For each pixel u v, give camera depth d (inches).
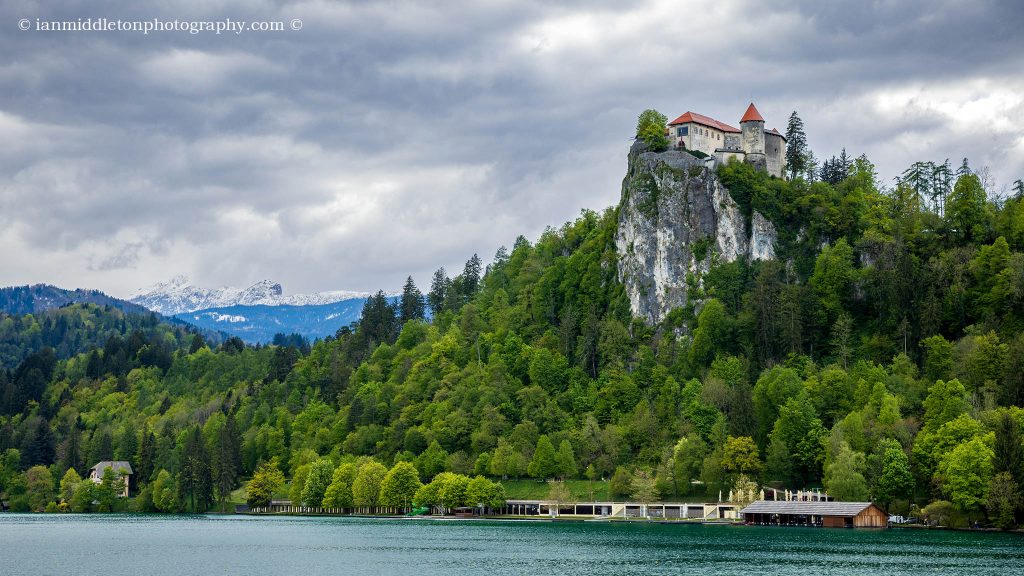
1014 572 6939.0
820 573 7135.8
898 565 7391.7
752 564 7691.9
